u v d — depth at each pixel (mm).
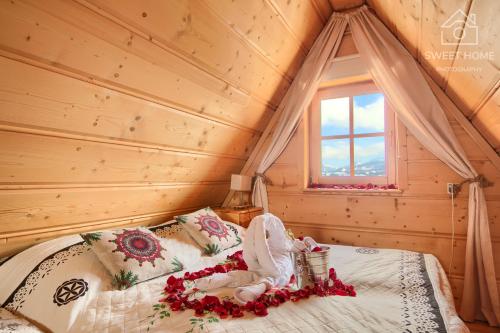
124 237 1753
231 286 1498
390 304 1282
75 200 1823
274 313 1202
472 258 2195
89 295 1362
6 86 1218
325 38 2801
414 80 2412
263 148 3193
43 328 1223
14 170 1447
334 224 2816
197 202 2975
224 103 2385
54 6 1185
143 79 1686
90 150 1701
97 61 1437
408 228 2508
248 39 2162
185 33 1712
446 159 2340
